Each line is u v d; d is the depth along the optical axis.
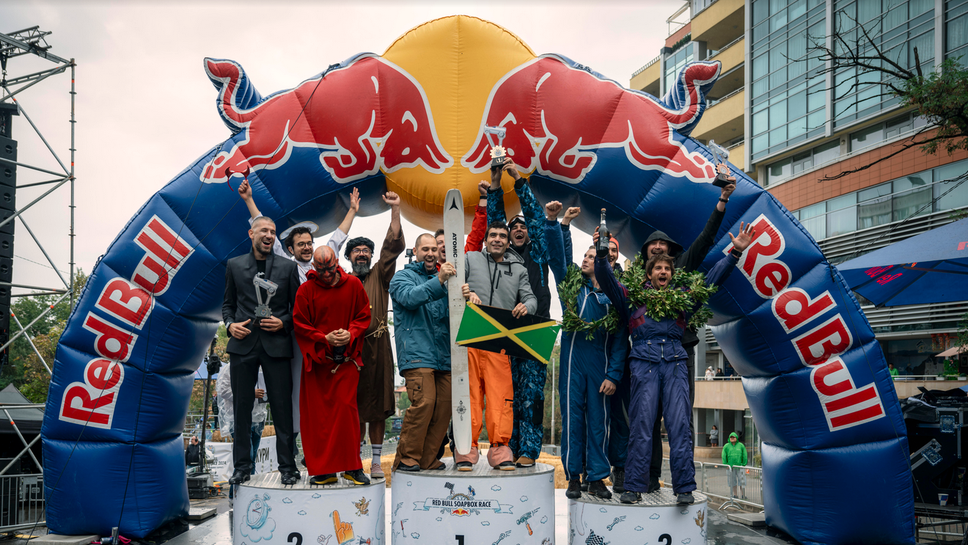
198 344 6.61
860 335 6.13
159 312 6.27
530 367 5.06
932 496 7.69
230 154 6.24
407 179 6.34
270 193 6.26
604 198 6.41
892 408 6.11
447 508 4.59
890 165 17.92
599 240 4.75
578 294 5.15
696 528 4.73
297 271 5.24
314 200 6.35
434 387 5.00
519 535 4.61
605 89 6.37
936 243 6.99
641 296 4.75
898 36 17.30
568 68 6.43
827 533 6.13
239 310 5.09
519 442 5.20
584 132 6.31
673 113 6.36
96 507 6.23
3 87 11.02
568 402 5.15
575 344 5.13
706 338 26.72
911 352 17.38
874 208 18.38
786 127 21.98
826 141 20.52
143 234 6.23
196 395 27.55
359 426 4.93
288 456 4.99
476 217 5.67
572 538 5.07
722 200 5.14
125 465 6.28
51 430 6.23
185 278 6.26
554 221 5.20
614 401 5.31
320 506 4.68
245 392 5.04
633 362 4.84
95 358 6.27
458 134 6.30
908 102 9.55
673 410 4.72
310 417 4.84
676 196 6.24
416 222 6.89
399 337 5.06
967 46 15.45
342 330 4.74
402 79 6.29
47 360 28.02
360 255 5.54
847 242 19.16
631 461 4.76
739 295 6.21
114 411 6.25
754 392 6.64
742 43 25.67
